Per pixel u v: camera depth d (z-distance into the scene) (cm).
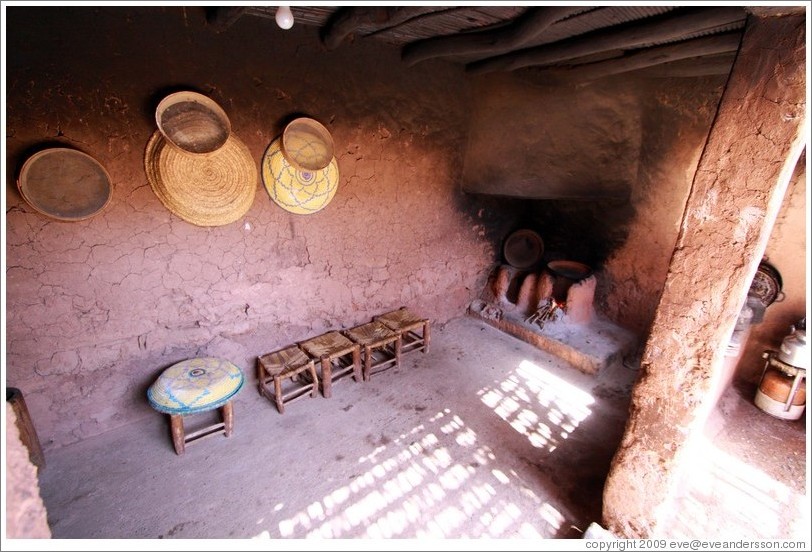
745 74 164
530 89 380
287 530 230
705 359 189
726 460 289
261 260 326
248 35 280
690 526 238
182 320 302
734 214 173
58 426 273
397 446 293
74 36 228
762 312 329
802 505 255
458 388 362
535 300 468
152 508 239
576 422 324
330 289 374
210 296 309
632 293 431
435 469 274
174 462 271
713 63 303
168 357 303
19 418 234
